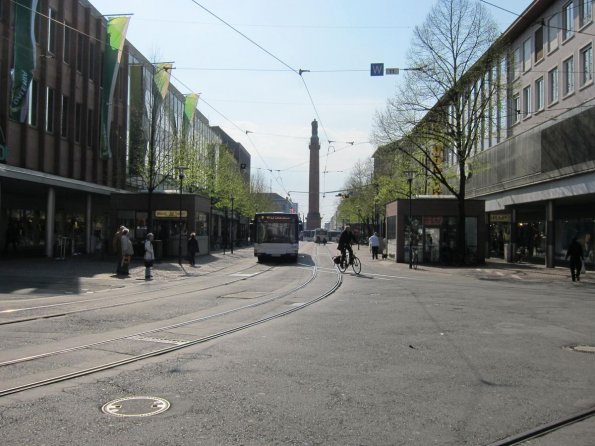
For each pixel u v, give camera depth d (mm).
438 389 6578
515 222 37906
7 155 26625
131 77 43688
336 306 14164
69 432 4965
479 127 34781
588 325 11336
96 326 10750
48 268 24641
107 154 37375
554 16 31906
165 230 36500
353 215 87875
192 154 44594
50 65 31344
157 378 6875
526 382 6941
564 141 28875
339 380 6887
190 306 13922
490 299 16031
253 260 38406
